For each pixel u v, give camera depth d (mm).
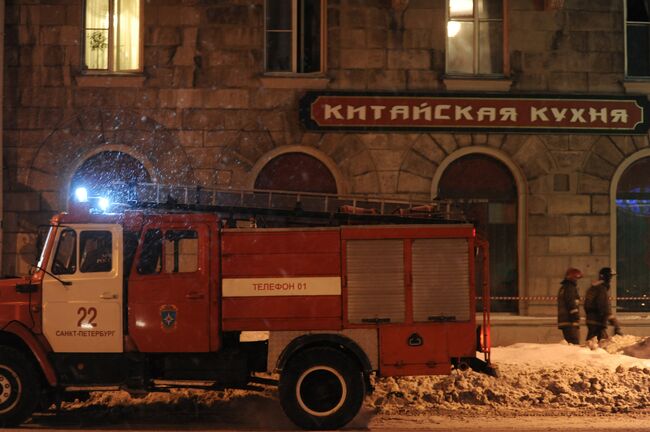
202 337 9023
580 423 9008
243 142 14922
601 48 15398
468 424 9016
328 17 15094
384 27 15156
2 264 14695
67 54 14914
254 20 15031
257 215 10156
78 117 14852
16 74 14875
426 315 9094
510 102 15180
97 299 9047
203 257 9070
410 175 15070
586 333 15039
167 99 14914
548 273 15172
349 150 14984
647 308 15461
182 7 14977
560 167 15242
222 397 10398
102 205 9523
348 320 9047
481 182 15359
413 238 9141
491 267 15336
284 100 15000
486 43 15492
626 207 15539
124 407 9977
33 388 8938
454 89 15156
